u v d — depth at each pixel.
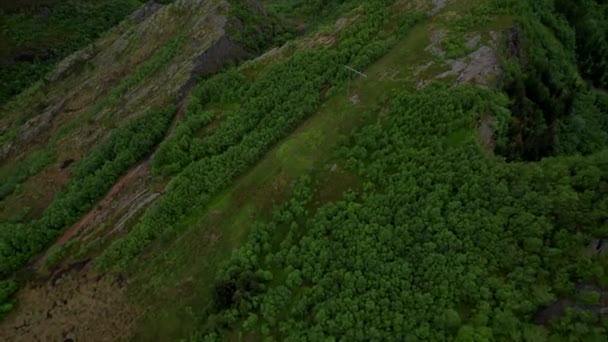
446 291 43.09
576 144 62.12
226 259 59.31
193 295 59.09
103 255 67.44
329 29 85.38
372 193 55.00
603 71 76.50
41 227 77.00
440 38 67.00
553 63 67.94
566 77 68.69
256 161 68.62
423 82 62.84
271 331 50.94
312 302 49.84
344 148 61.03
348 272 49.38
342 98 68.75
